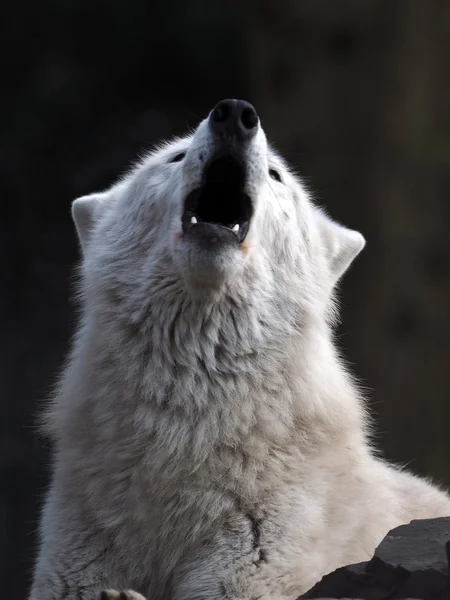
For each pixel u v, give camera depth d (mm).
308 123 22625
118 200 10633
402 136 22141
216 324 9273
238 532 8781
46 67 28688
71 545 9039
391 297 21656
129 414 9156
